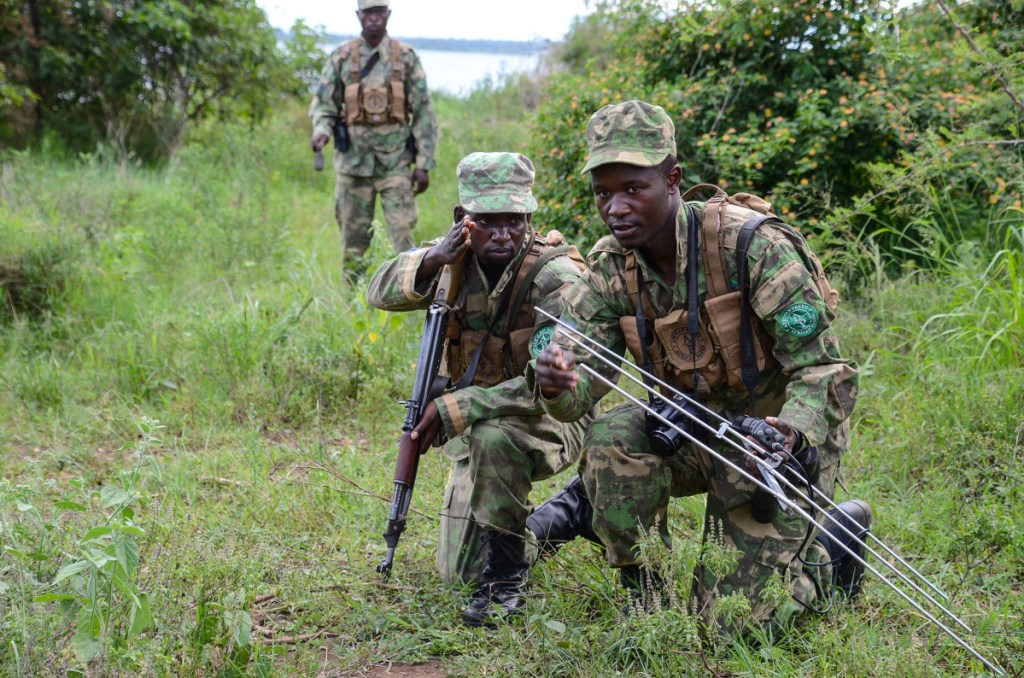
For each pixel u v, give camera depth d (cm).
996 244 696
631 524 327
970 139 673
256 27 1438
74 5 1314
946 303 610
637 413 332
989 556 379
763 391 327
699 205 322
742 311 312
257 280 837
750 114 744
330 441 541
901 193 707
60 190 992
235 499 447
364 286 655
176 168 1203
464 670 318
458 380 375
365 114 799
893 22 771
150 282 811
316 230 1057
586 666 307
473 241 358
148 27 1304
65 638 301
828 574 344
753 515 322
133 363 621
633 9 846
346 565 390
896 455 469
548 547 375
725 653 320
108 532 274
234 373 609
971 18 787
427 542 402
